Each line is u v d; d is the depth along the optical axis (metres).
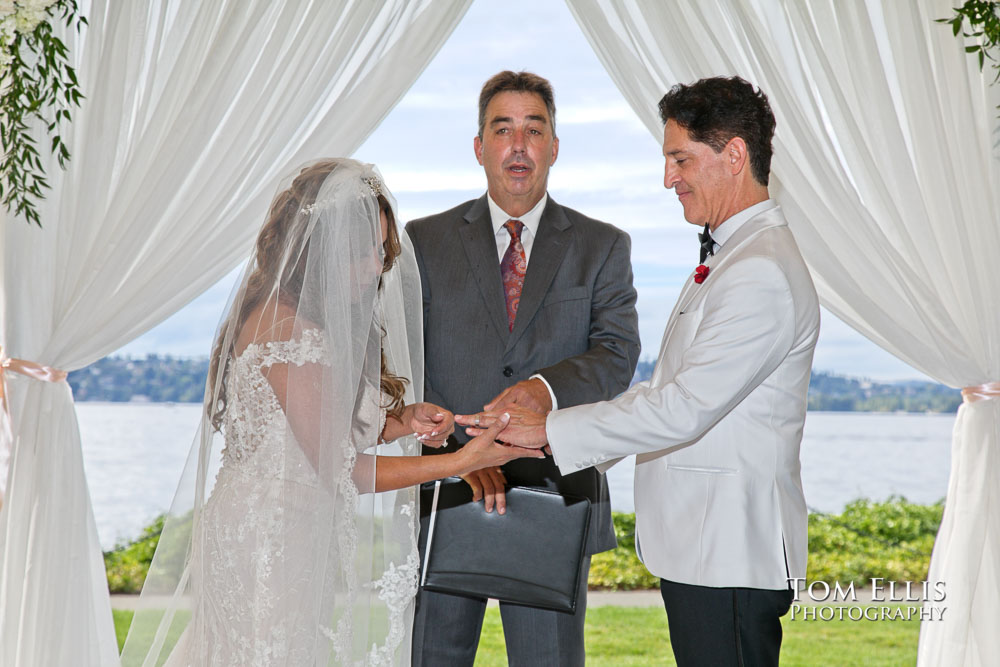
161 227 2.91
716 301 1.99
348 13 2.90
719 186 2.06
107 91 2.88
